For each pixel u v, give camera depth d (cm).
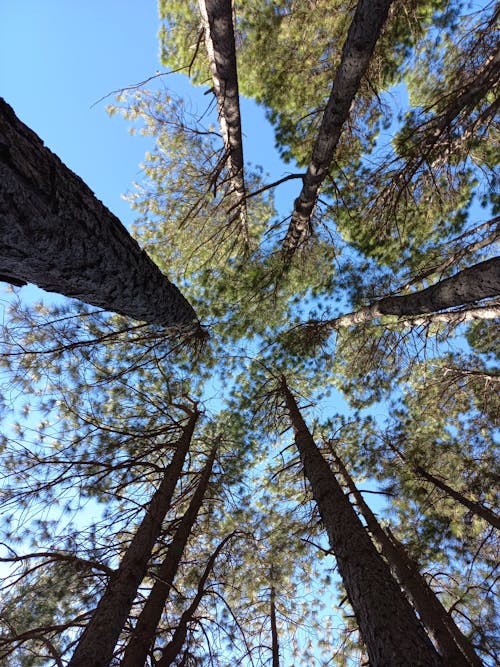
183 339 633
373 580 344
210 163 691
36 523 422
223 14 422
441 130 429
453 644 477
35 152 186
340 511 446
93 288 270
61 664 299
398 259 706
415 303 489
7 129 170
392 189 538
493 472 616
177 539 496
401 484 668
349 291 703
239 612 695
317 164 544
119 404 578
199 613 596
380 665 281
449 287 412
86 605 423
